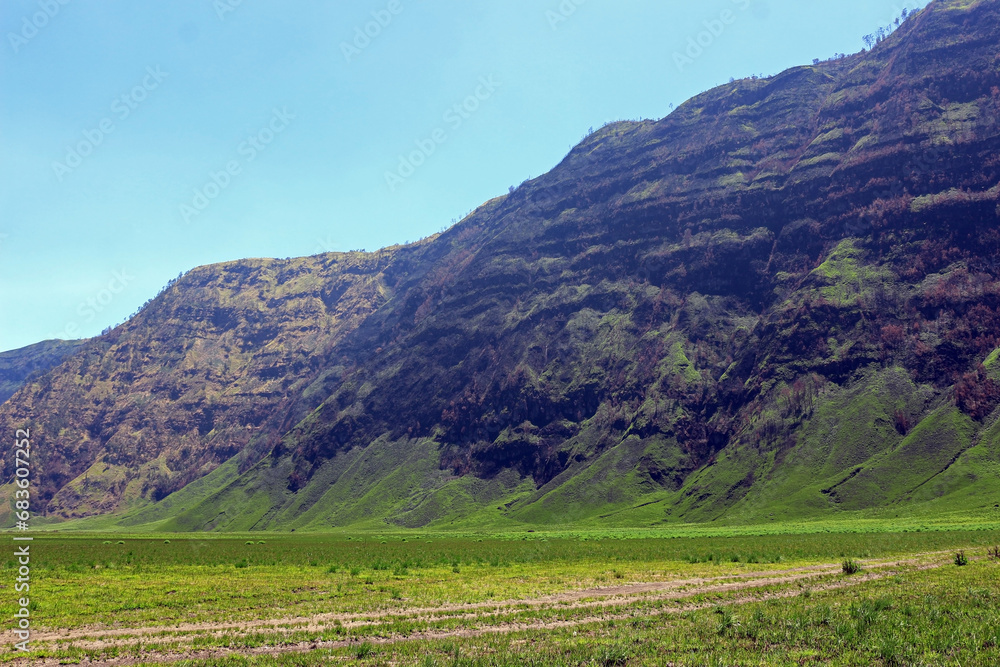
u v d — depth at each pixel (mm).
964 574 44875
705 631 30094
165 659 28422
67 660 28141
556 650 27344
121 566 69312
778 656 24875
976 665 22875
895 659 23844
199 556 83562
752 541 94500
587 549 84438
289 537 176000
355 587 49469
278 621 36125
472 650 28047
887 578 45188
